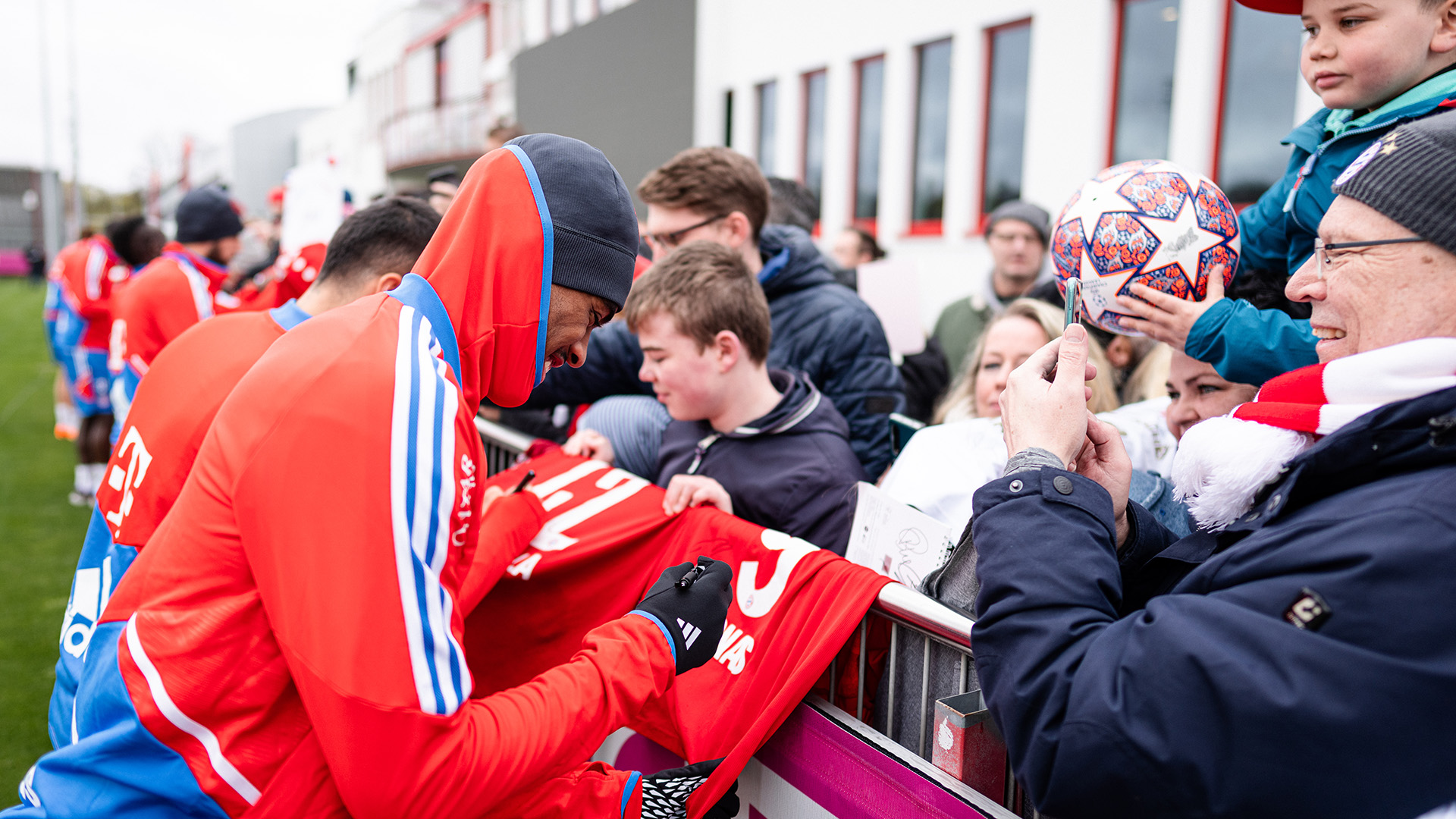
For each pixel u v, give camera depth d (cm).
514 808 113
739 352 194
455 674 98
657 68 1186
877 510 156
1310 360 132
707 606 124
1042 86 703
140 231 608
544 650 175
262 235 873
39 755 292
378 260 180
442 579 102
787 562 146
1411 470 83
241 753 101
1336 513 84
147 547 108
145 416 136
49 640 382
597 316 128
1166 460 193
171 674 98
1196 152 599
